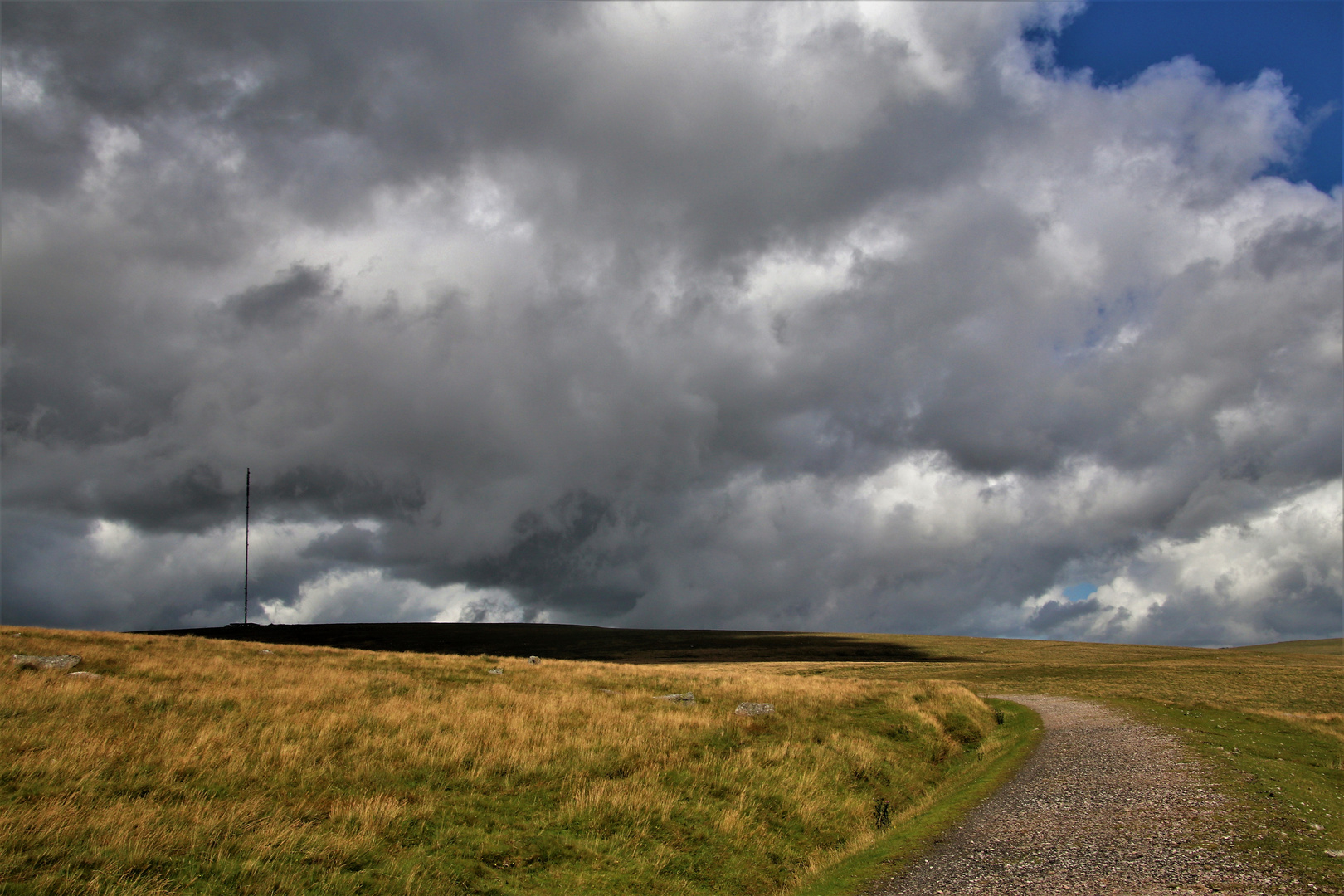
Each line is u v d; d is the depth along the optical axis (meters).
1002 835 15.97
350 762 16.83
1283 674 72.56
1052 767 23.41
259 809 13.41
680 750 20.50
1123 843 14.48
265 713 20.48
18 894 9.55
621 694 30.36
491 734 20.25
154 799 13.35
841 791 19.70
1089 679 70.19
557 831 14.62
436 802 14.98
